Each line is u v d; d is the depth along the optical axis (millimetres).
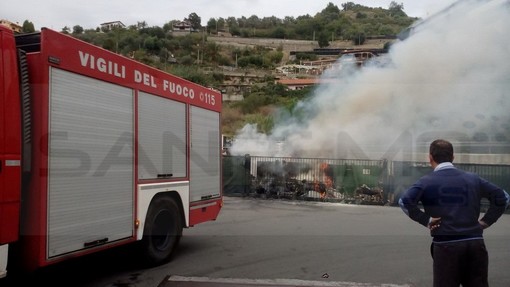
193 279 5168
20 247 3686
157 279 5145
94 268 5570
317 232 8336
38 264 3650
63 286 4824
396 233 8266
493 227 9453
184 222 6160
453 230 3125
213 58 80250
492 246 7348
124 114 4844
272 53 86938
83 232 4180
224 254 6469
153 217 5418
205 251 6652
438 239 3203
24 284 4855
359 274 5512
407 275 5488
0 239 3385
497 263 6137
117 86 4734
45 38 3752
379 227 8945
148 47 70750
